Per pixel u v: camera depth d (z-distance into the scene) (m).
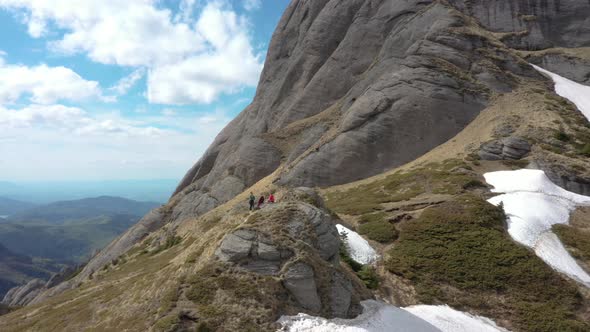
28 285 130.25
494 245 33.53
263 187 72.25
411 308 27.80
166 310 21.62
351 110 76.69
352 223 42.88
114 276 54.62
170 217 103.75
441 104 67.75
